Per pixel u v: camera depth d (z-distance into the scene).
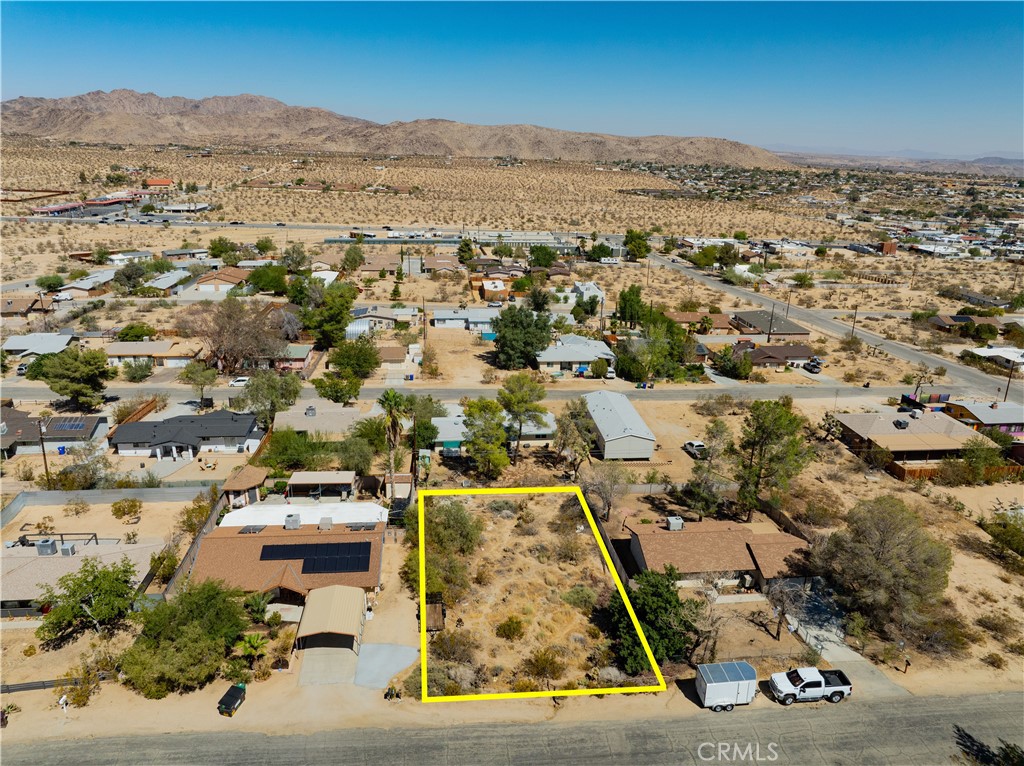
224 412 66.88
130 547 43.03
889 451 63.62
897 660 38.28
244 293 118.50
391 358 87.69
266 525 47.34
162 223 193.00
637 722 33.19
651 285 142.00
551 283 137.50
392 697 34.22
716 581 44.62
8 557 41.69
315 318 95.56
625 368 86.12
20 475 56.59
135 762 29.98
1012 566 47.94
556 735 32.25
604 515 52.59
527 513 53.09
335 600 39.22
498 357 90.06
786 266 170.25
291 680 35.38
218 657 35.03
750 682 34.03
